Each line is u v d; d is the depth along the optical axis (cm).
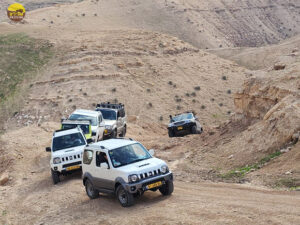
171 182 1199
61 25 13162
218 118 6525
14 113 6775
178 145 2533
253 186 1297
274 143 1616
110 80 7319
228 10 18888
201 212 984
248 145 1770
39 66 8288
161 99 6944
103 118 2925
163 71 7869
